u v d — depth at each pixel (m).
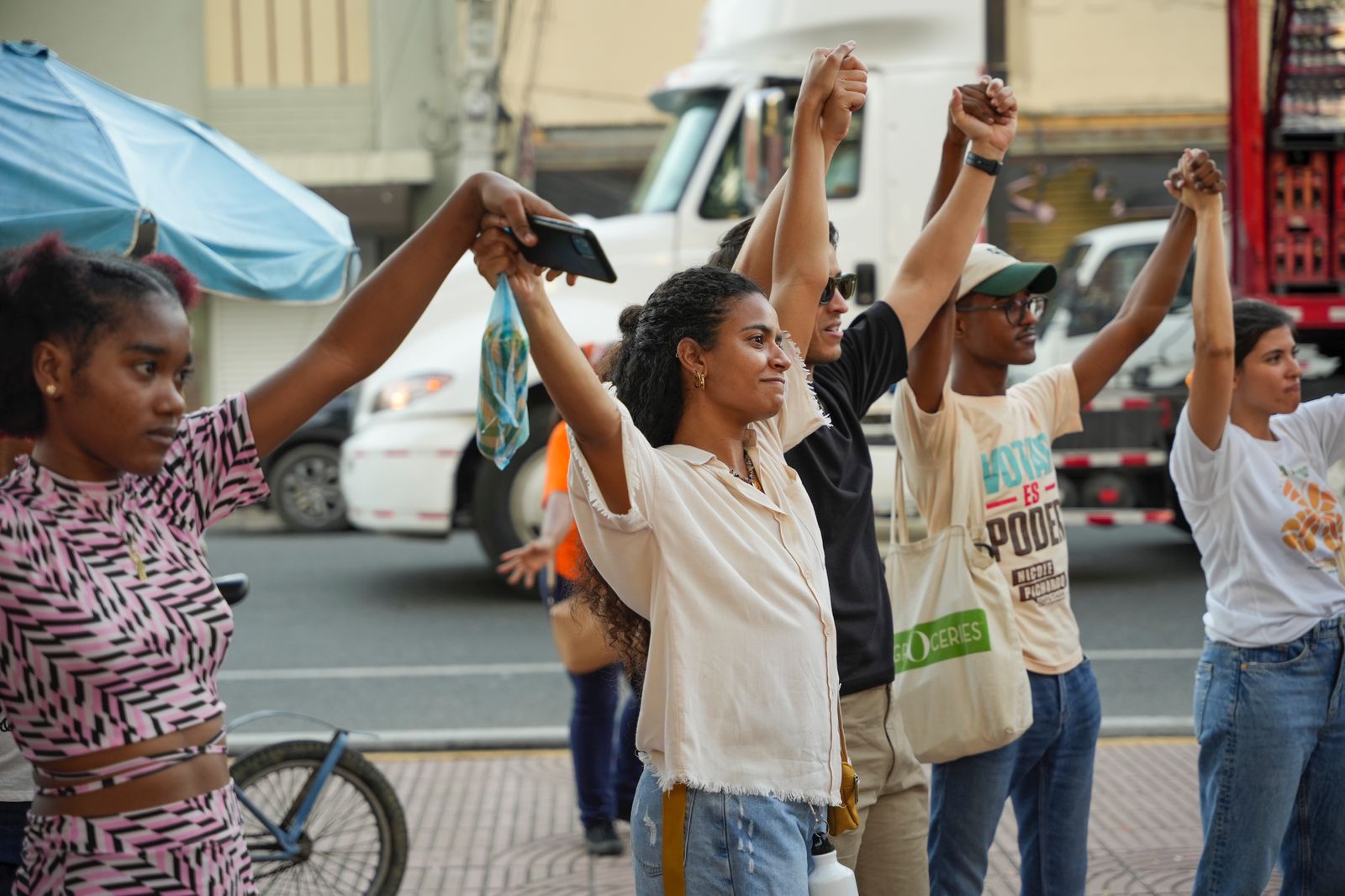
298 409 2.11
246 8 16.25
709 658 2.18
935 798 3.19
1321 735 3.30
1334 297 8.43
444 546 11.92
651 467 2.18
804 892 2.23
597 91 16.12
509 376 1.96
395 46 16.25
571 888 4.35
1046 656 3.24
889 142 8.98
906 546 3.22
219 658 1.96
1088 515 9.19
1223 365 3.27
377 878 4.23
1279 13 8.44
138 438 1.85
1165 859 4.47
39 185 3.60
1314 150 8.48
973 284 3.35
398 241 16.70
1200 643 7.70
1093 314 9.51
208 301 16.44
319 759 4.21
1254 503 3.27
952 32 9.02
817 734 2.24
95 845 1.82
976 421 3.28
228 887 1.91
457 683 7.09
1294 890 3.43
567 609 4.51
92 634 1.80
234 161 4.08
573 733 4.64
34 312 1.83
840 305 2.85
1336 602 3.29
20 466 1.93
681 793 2.17
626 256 8.88
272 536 12.85
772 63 9.05
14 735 1.86
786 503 2.39
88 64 16.22
